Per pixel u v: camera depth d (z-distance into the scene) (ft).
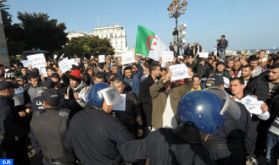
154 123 16.94
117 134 8.29
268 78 16.76
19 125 13.78
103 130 8.24
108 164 8.38
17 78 24.18
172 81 16.43
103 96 8.54
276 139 12.56
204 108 5.68
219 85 15.89
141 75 25.67
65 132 9.34
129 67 24.54
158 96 16.74
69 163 9.40
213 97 5.93
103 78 18.51
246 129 10.12
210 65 33.94
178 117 6.08
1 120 12.98
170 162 5.94
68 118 9.82
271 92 15.33
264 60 28.35
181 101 6.10
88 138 8.39
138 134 16.63
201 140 5.93
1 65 27.35
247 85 18.33
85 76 23.95
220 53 48.67
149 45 25.53
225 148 9.59
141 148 6.70
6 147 13.35
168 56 28.66
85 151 8.48
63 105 13.32
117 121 8.63
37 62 28.66
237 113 9.65
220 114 5.77
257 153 14.75
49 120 9.78
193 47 53.36
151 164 6.39
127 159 7.11
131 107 15.34
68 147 9.04
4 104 13.19
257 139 14.12
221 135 9.57
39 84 20.65
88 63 44.06
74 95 17.54
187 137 5.78
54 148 9.72
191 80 17.07
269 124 13.20
